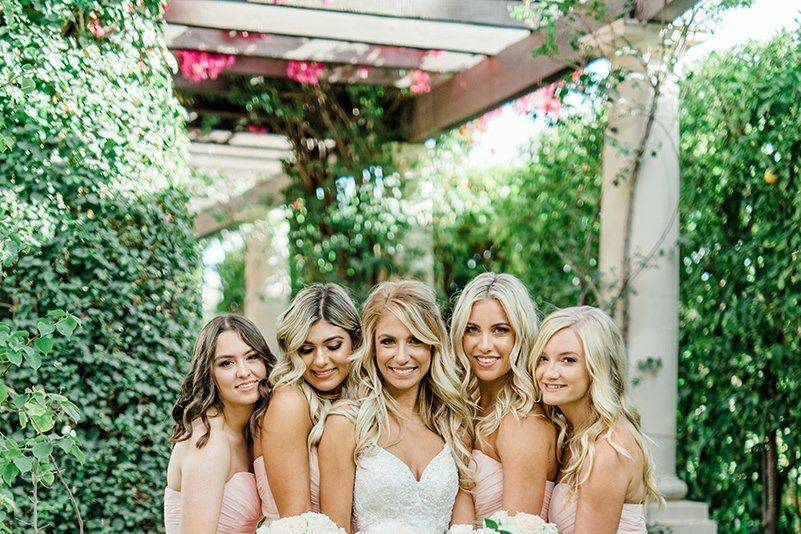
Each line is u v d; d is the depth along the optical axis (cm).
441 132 742
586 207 691
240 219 948
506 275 303
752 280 530
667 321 523
